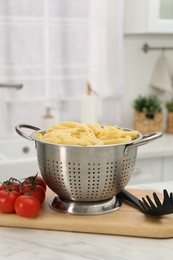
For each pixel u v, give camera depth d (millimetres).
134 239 1048
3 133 2404
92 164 1081
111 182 1126
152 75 2760
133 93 2768
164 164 2342
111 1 2486
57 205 1184
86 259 936
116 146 1082
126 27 2586
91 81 2553
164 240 1047
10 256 948
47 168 1136
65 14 2418
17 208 1095
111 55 2553
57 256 950
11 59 2346
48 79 2457
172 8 2404
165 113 2883
